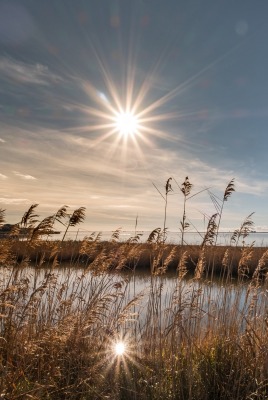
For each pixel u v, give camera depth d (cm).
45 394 223
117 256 349
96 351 285
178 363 266
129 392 240
